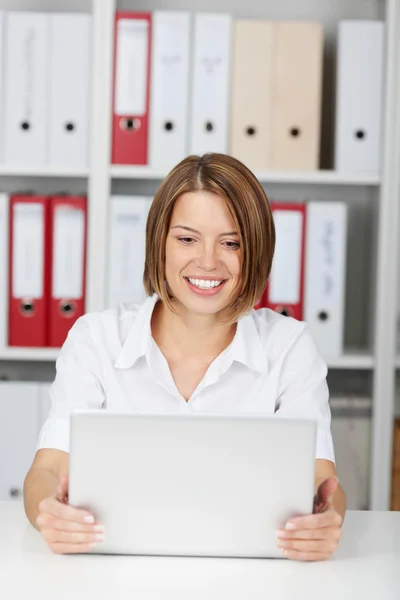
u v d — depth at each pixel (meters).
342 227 3.22
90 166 3.20
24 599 1.41
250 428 1.57
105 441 1.57
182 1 3.62
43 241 3.22
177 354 2.20
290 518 1.60
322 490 1.74
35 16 3.16
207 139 3.20
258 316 2.28
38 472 1.89
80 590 1.46
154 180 3.64
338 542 1.62
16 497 3.26
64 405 2.07
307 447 1.58
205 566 1.57
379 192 3.27
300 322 2.26
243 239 1.96
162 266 2.03
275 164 3.22
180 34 3.17
